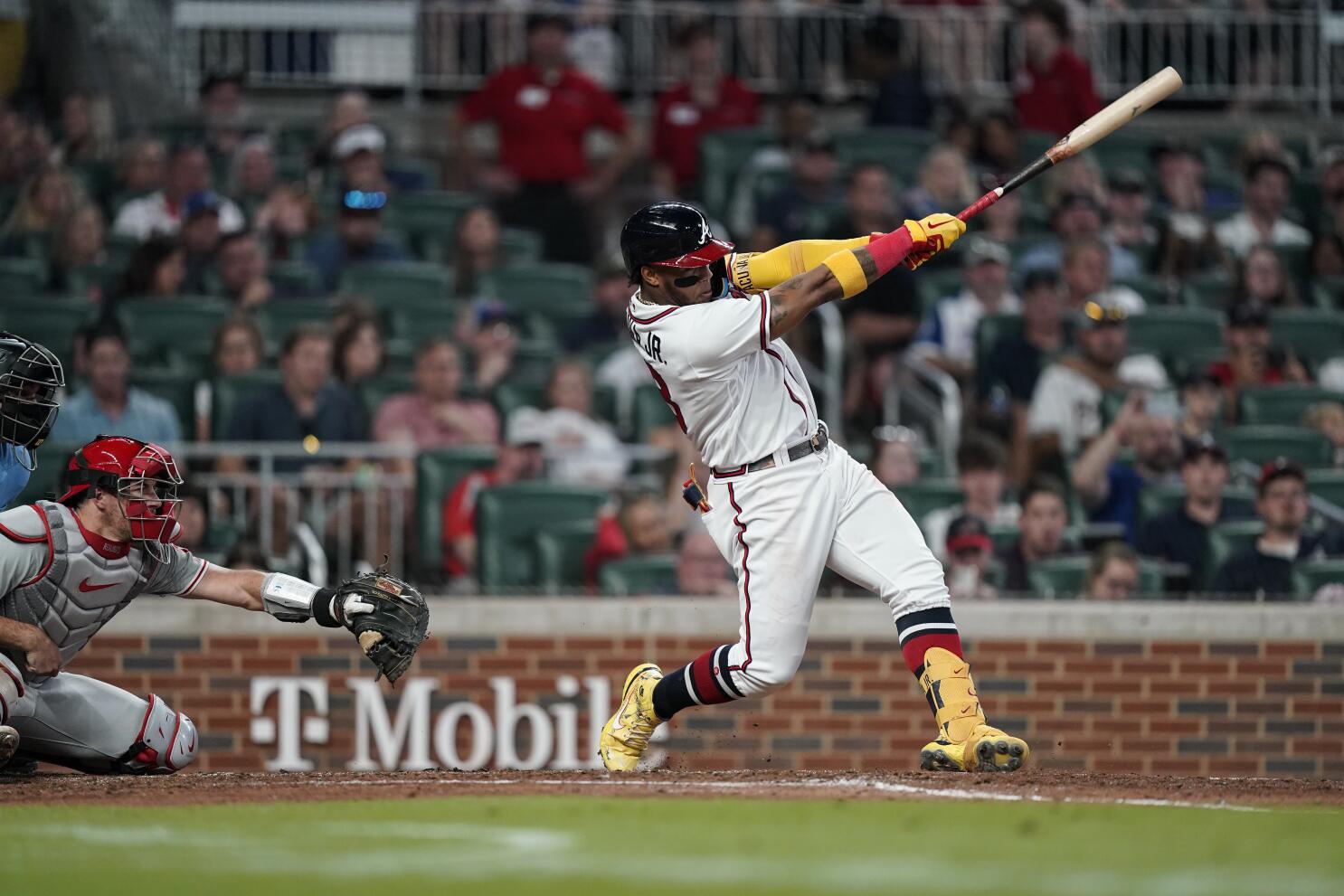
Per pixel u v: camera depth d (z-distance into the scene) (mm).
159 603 28984
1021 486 34000
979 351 36156
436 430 33938
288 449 30703
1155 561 31641
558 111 44750
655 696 18078
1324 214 45438
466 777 17297
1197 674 29688
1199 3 52625
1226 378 37281
